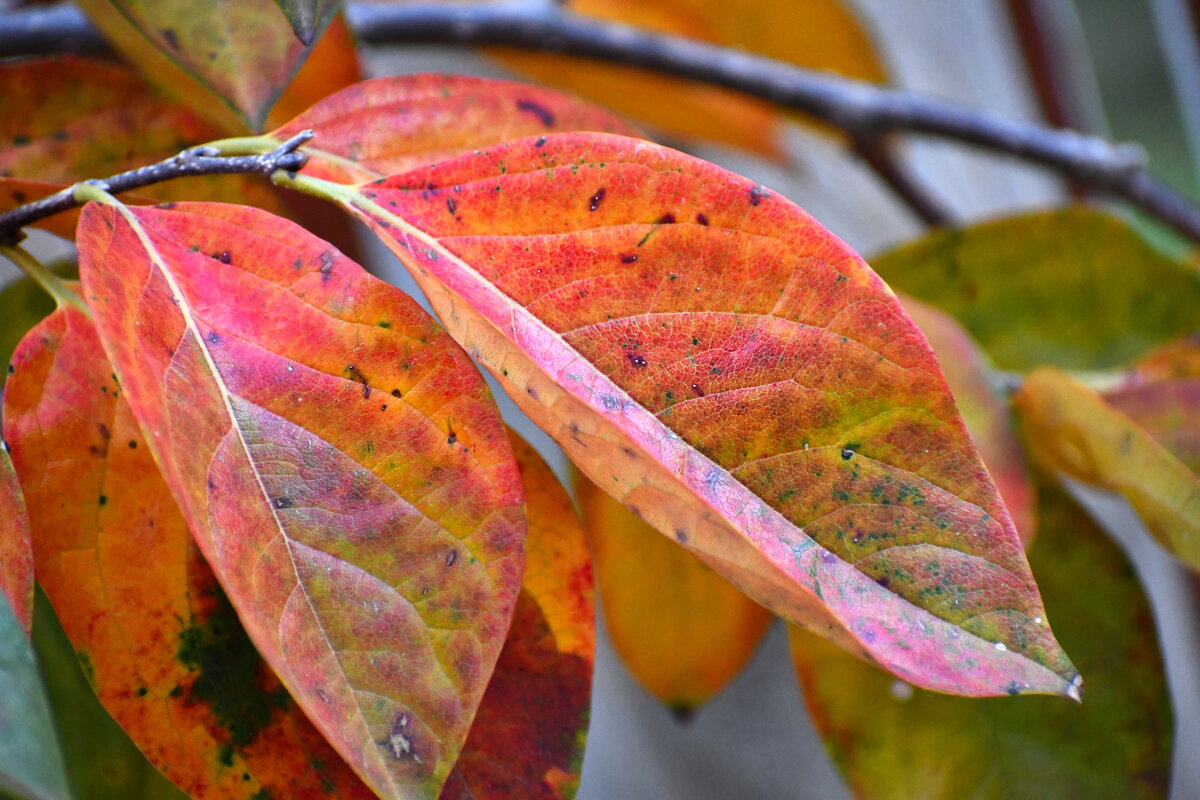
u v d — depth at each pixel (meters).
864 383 0.30
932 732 0.38
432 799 0.28
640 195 0.31
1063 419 0.39
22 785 0.28
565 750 0.32
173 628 0.31
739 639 0.42
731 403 0.30
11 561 0.29
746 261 0.30
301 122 0.34
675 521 0.30
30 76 0.37
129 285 0.30
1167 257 0.45
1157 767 0.38
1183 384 0.42
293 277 0.30
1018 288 0.47
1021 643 0.29
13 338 0.38
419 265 0.30
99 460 0.31
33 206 0.31
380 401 0.30
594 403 0.30
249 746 0.31
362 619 0.29
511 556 0.30
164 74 0.36
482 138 0.35
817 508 0.30
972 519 0.30
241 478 0.29
